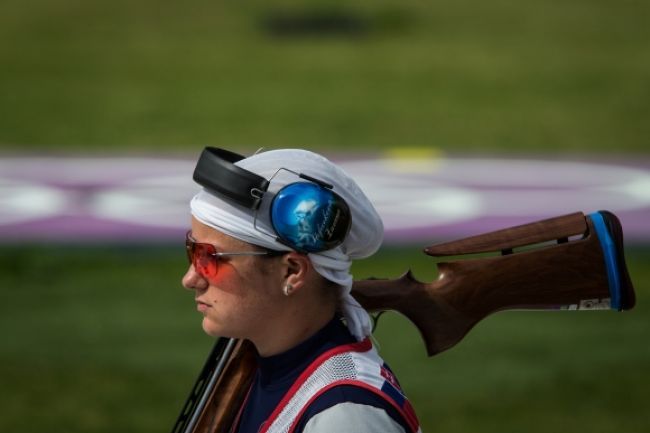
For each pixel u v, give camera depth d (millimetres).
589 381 19672
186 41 71938
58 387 19375
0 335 22297
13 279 26500
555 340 22016
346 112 54188
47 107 53906
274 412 5371
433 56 68250
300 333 5457
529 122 52312
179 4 83500
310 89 59312
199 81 60875
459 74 63406
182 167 41031
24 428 17547
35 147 45406
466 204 34938
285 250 5309
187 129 50156
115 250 28938
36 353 21125
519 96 58031
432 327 6117
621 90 59500
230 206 5270
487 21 79812
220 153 5480
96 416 18109
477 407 18516
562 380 19734
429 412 18266
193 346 21641
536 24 78688
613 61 66938
